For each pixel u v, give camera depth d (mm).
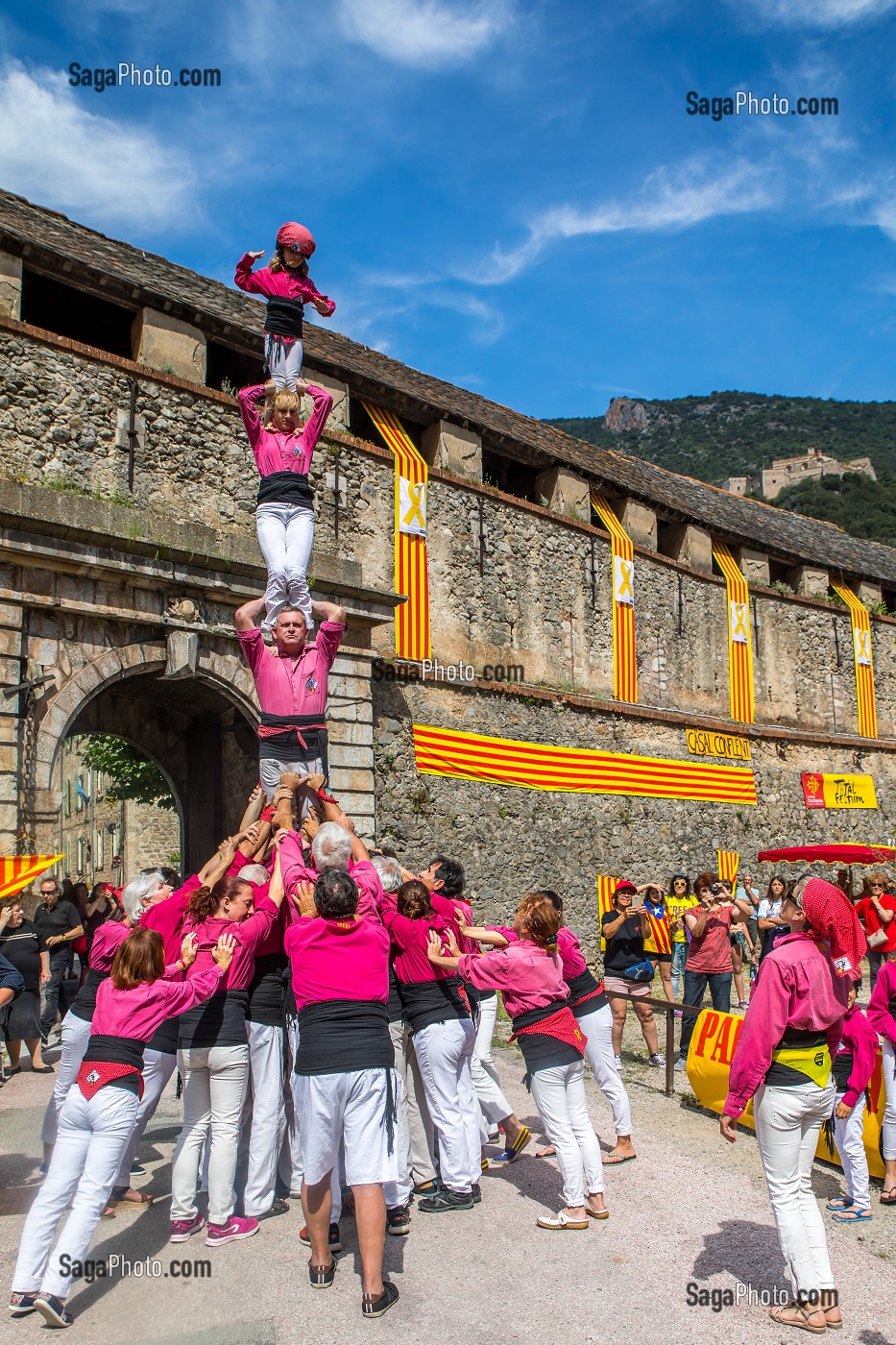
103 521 10859
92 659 11125
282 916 5902
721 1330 4605
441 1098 5945
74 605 10867
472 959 5816
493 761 16250
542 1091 5812
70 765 41625
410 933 5906
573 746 18000
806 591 25250
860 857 14492
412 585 15344
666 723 20188
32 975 9094
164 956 5383
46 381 11461
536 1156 6965
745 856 21547
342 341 18203
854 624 26141
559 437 21875
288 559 6535
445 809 15391
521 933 6035
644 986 9883
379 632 14906
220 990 5516
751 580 23719
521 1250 5406
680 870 19844
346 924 4973
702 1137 7547
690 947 10273
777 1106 4707
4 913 8914
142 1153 6953
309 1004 4895
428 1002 5938
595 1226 5746
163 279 14086
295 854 5480
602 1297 4883
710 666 21859
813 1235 4688
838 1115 6152
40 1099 8219
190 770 15992
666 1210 6023
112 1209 5891
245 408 6762
